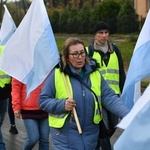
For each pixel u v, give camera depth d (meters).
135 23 30.55
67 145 4.04
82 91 4.03
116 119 5.29
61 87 4.05
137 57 3.95
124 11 31.14
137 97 4.21
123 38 27.72
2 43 7.35
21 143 7.18
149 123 3.00
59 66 4.14
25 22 4.74
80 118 4.02
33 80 4.65
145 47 3.92
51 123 4.10
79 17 36.22
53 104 4.00
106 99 4.17
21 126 8.30
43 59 4.57
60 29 38.91
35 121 5.31
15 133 7.74
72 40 4.05
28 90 4.69
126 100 4.21
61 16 39.12
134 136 3.03
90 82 4.11
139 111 3.04
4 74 6.29
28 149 5.42
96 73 4.18
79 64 4.04
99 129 4.21
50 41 4.59
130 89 4.16
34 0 4.71
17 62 4.73
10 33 7.36
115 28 31.56
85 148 4.03
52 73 4.13
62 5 55.53
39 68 4.60
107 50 5.73
